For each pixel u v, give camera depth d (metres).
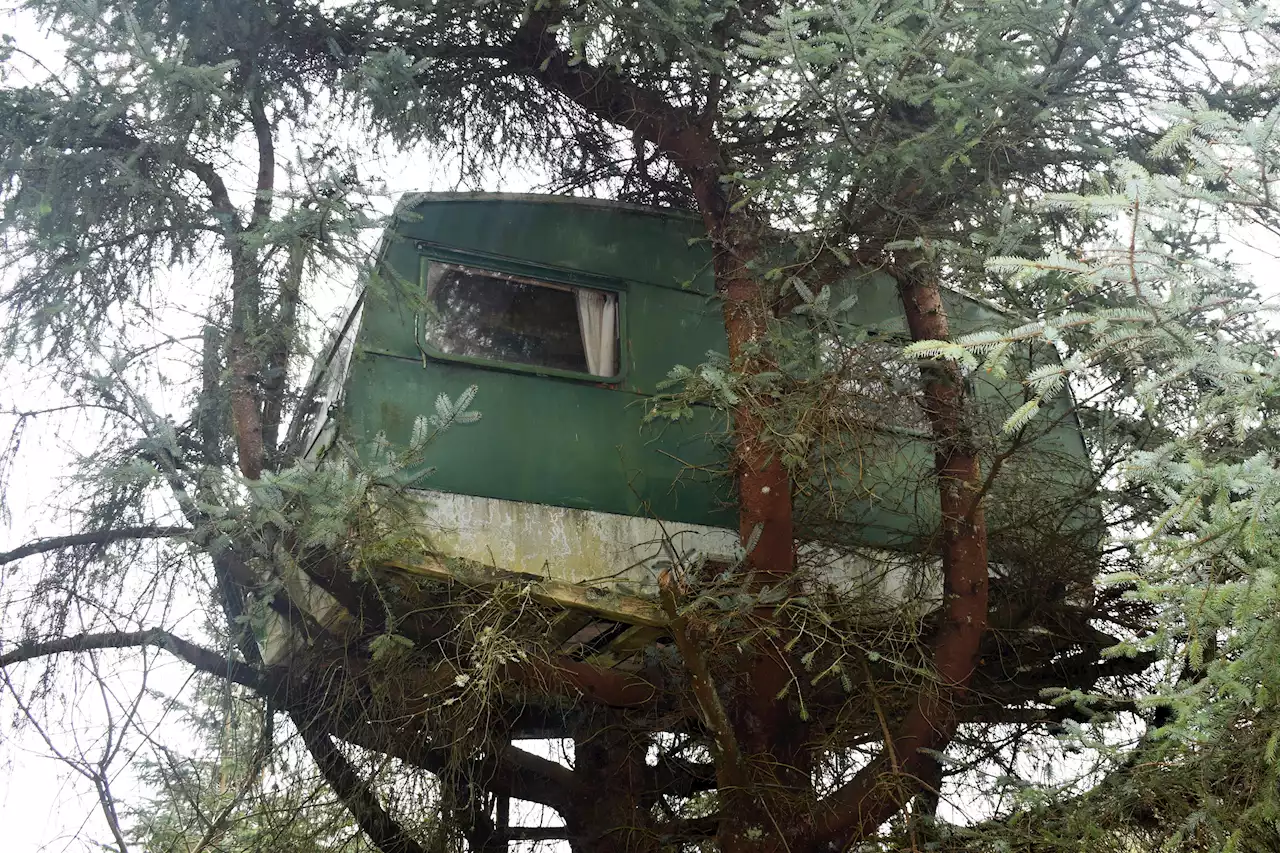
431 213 9.08
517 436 8.55
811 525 8.72
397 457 6.88
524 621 7.49
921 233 7.83
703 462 9.05
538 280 9.30
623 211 9.88
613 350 9.32
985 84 6.91
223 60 9.20
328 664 8.27
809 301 7.34
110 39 7.31
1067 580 8.94
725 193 8.66
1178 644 5.11
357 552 7.01
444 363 8.52
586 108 10.14
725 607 7.00
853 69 6.95
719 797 7.68
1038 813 6.41
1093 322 4.28
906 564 8.59
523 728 10.07
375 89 8.71
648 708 8.80
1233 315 4.37
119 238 8.37
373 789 8.06
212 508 6.86
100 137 8.07
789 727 7.77
